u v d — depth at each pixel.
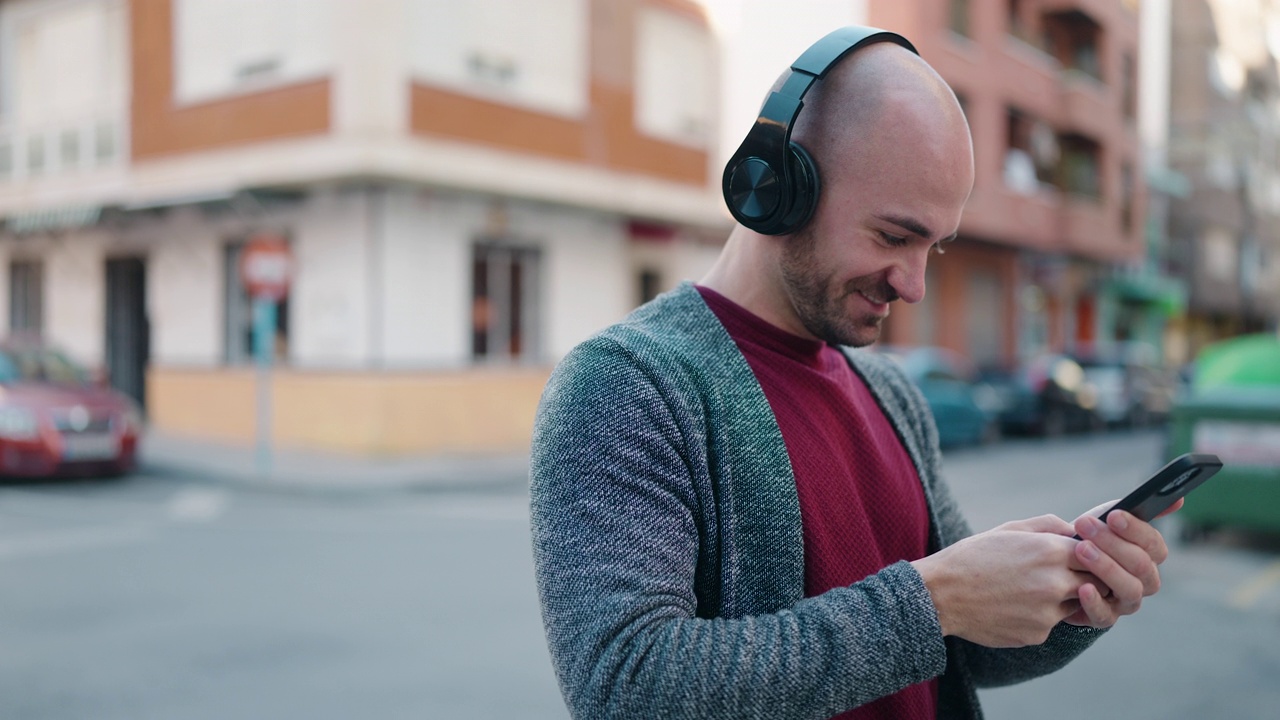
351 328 11.72
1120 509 0.88
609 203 13.62
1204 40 35.34
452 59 12.05
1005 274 23.89
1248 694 4.25
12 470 9.62
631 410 0.97
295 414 12.20
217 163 12.60
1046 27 23.88
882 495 1.14
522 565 6.54
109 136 14.02
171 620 5.19
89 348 14.83
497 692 4.14
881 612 0.87
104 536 7.50
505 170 12.46
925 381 14.38
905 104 0.98
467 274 12.41
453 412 12.18
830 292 1.04
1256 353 7.68
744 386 1.06
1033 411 17.25
